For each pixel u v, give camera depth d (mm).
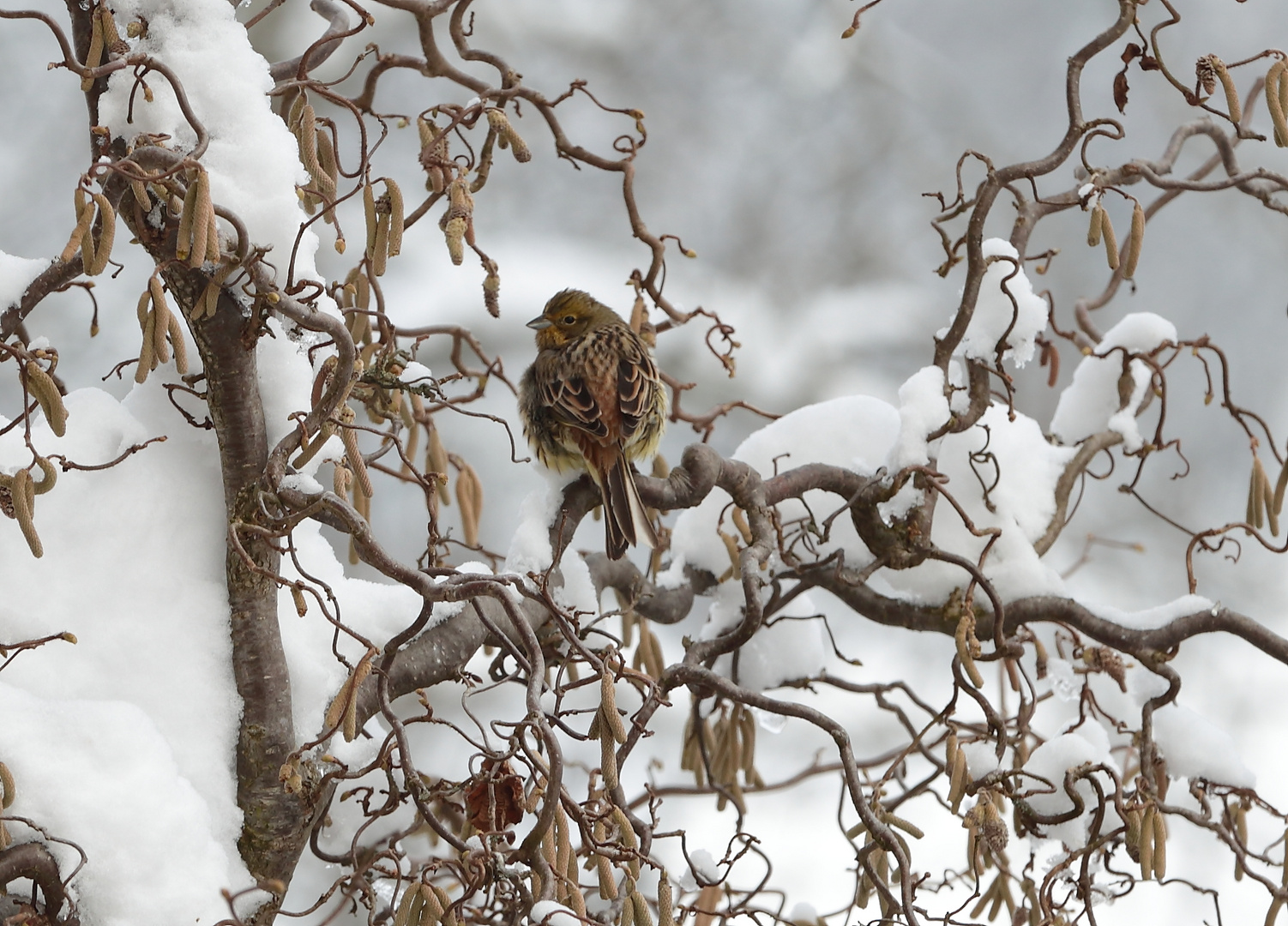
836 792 15953
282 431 5809
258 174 5500
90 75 4941
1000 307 7570
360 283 7000
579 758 13242
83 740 5145
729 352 8297
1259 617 20203
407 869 6691
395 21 18391
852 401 8547
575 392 8297
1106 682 8625
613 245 20156
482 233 18781
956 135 22375
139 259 15711
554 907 4957
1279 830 16500
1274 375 23062
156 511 5809
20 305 5785
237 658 5766
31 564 5602
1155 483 21484
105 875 4996
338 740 6457
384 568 5191
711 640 7613
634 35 21109
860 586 8156
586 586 7609
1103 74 23719
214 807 5637
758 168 21422
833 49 22031
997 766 6918
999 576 7938
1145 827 6742
